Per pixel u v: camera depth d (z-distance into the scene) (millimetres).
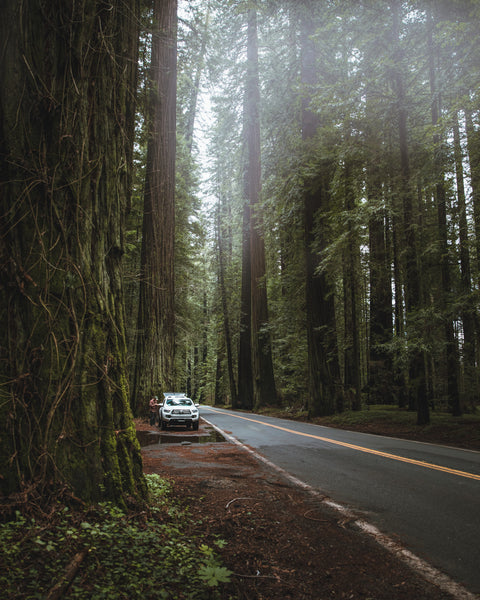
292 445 11109
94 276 4312
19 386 3607
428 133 12461
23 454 3527
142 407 18500
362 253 18219
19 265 3746
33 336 3727
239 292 41562
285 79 24391
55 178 4008
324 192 21250
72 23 4191
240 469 7809
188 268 28594
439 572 3508
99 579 2818
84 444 3873
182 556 3461
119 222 4879
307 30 21203
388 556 3828
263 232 26016
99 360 4180
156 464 8234
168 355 19438
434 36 12719
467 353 14789
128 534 3475
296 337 27156
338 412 19688
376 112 14320
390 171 15609
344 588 3230
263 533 4340
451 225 14312
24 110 3904
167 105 19500
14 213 3785
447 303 13906
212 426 16844
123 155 5078
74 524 3441
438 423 13773
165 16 16125
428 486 6449
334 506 5383
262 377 30094
